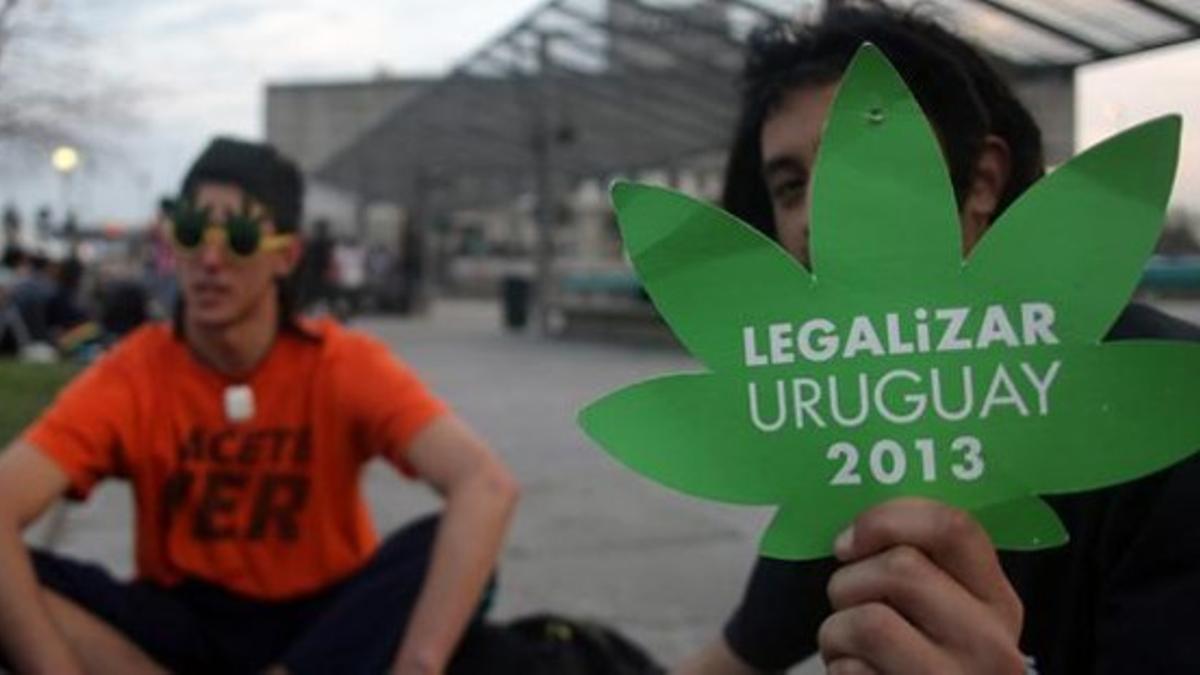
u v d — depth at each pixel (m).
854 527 1.22
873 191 1.25
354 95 37.59
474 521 2.93
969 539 1.18
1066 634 1.52
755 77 1.95
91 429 2.98
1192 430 1.21
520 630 3.32
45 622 2.76
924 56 1.73
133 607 2.99
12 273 18.03
